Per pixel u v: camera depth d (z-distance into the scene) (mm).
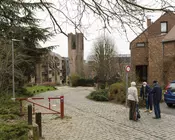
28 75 27016
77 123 11273
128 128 9969
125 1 3789
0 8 5875
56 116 13258
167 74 27031
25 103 19031
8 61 18984
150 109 14164
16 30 7312
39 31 20109
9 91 22656
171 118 12086
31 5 5223
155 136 8602
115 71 38281
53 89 45375
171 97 16031
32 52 25344
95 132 9352
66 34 4480
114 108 16562
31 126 7629
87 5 4117
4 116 11516
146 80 33094
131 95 11781
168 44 26812
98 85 37562
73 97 27234
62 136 8797
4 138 6504
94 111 15227
